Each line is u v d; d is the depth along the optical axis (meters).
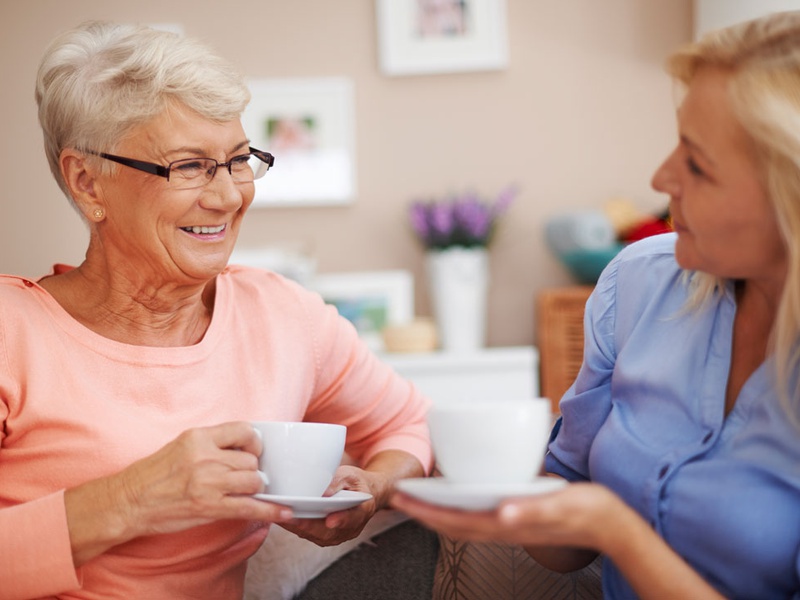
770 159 0.83
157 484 0.97
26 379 1.10
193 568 1.14
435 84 3.36
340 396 1.39
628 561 0.81
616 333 1.11
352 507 1.07
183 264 1.16
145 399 1.15
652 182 0.93
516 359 2.99
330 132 3.35
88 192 1.18
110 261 1.19
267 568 1.25
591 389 1.12
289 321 1.31
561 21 3.35
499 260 3.38
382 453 1.37
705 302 1.01
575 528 0.78
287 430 0.98
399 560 1.25
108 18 3.30
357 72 3.35
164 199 1.13
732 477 0.90
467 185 3.36
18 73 3.25
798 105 0.83
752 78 0.84
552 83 3.36
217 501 0.95
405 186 3.37
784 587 0.90
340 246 3.38
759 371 0.94
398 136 3.36
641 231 3.06
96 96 1.12
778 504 0.88
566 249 3.14
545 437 0.84
